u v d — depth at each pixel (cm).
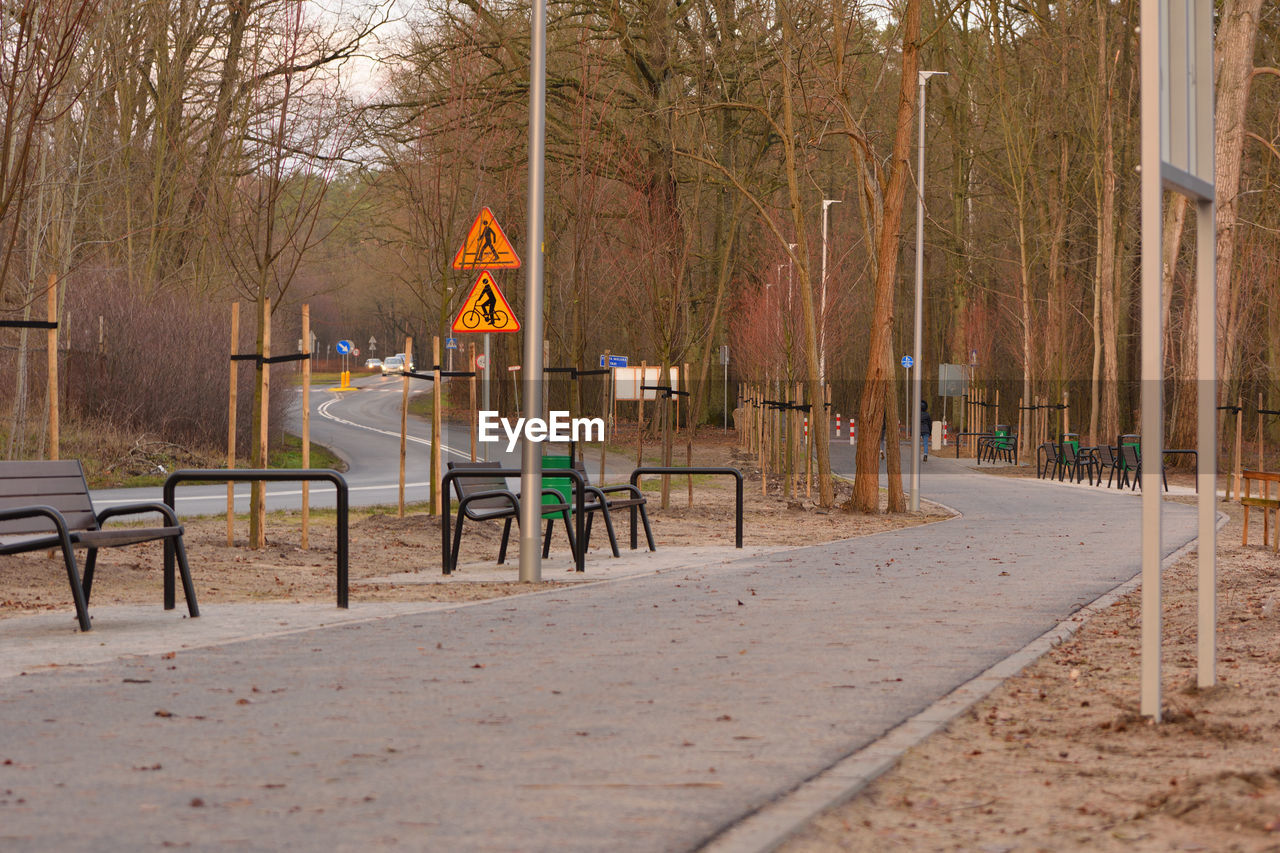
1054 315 4684
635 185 2514
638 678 738
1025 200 4631
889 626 959
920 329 2691
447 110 2261
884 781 524
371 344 11762
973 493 3038
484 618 986
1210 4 688
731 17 2970
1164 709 659
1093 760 563
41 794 487
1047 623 980
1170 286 3822
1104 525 2061
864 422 2409
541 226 1272
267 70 1688
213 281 3488
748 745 575
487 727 608
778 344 3703
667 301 2423
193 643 848
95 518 1027
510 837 436
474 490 1445
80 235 3178
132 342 3228
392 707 652
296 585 1202
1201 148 688
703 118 2862
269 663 776
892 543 1730
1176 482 3497
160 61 3092
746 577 1307
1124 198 4509
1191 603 1102
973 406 5447
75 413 3122
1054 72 4256
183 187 3200
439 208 2069
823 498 2464
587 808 473
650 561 1495
